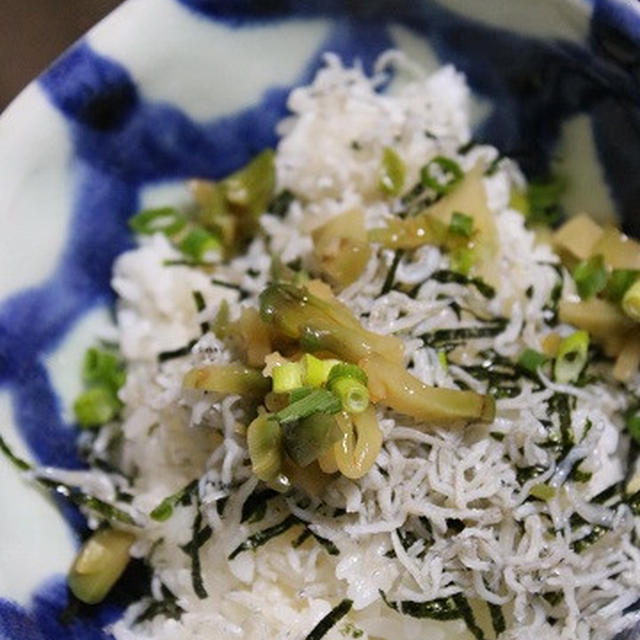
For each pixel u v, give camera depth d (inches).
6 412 14.7
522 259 15.2
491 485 14.1
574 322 15.0
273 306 14.2
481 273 15.1
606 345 14.9
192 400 14.5
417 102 15.6
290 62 15.5
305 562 14.4
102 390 15.4
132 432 15.2
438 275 14.9
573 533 14.2
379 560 14.2
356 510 14.0
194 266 15.7
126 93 15.1
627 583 14.2
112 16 14.8
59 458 15.1
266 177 15.7
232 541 14.4
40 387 15.1
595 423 14.5
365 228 15.2
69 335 15.3
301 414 13.5
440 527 14.0
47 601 14.6
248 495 14.3
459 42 15.2
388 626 14.3
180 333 15.4
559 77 15.0
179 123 15.5
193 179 15.8
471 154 15.5
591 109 15.0
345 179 15.6
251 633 14.4
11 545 14.5
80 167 15.1
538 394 14.5
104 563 14.8
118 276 15.6
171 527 14.8
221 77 15.4
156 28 14.9
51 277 15.1
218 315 14.8
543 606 14.2
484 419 14.2
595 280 15.0
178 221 15.8
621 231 15.2
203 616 14.6
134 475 15.3
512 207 15.6
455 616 14.1
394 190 15.5
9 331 14.7
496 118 15.5
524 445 14.3
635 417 14.8
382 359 14.1
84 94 14.8
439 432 14.2
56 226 15.1
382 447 14.2
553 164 15.5
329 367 13.9
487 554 14.0
